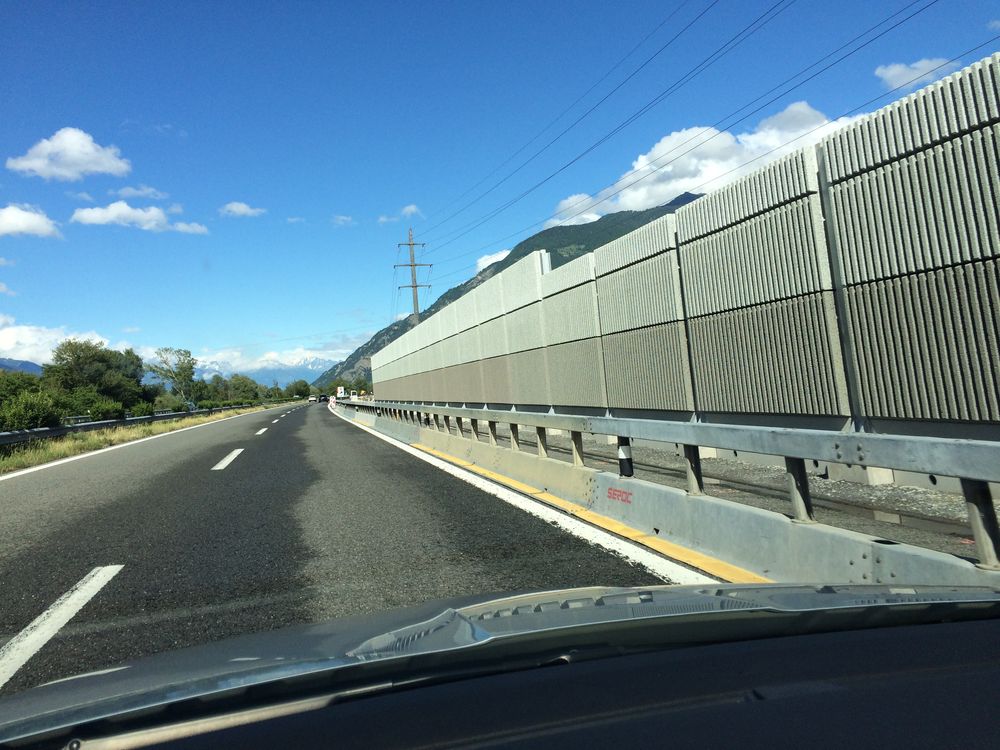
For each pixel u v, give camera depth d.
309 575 5.88
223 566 6.32
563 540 6.59
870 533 6.00
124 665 2.64
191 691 2.03
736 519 5.34
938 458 3.58
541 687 2.07
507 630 2.47
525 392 15.82
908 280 6.30
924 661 2.23
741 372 8.59
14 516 9.34
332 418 42.69
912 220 6.21
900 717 1.87
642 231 10.77
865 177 6.70
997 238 5.47
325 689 2.06
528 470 9.97
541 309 14.73
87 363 76.88
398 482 11.16
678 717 1.88
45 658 4.19
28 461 17.34
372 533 7.42
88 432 24.45
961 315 5.80
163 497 10.53
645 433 6.64
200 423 40.84
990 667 2.18
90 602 5.34
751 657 2.30
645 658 2.30
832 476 8.93
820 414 7.36
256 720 1.90
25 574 6.29
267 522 8.29
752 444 5.02
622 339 11.56
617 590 3.24
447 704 1.97
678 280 9.96
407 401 30.89
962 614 2.69
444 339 22.69
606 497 7.47
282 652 2.47
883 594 2.87
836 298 7.14
